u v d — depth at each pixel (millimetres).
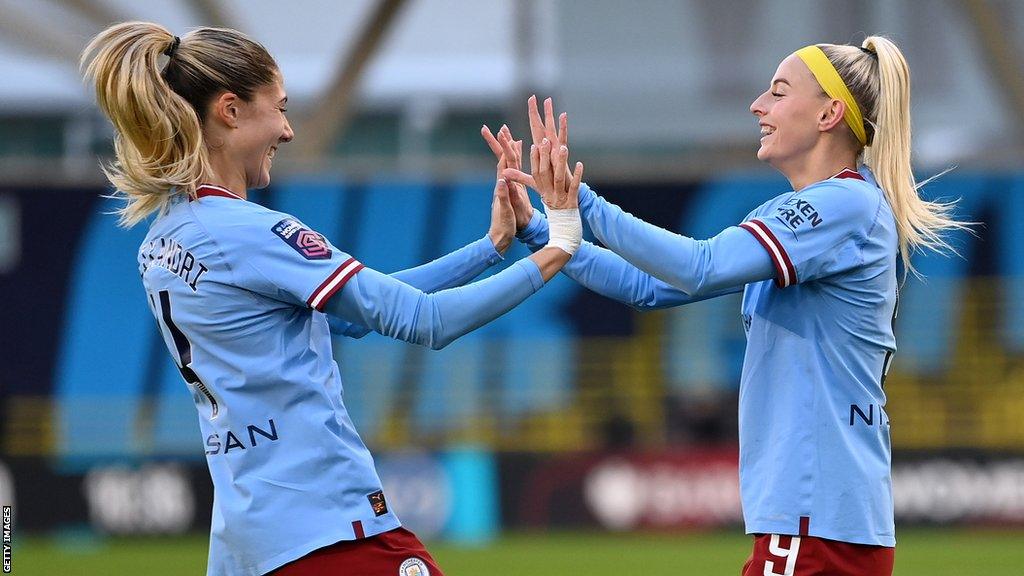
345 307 11383
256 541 11188
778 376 12492
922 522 44469
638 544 42781
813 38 54906
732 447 46344
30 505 45406
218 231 11375
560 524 45156
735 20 54969
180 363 11758
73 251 47344
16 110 61219
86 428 47156
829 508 12031
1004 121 54156
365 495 11414
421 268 13688
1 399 47000
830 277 12422
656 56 54938
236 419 11312
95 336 47344
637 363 48844
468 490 45250
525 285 12062
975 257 48125
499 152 13930
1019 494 44312
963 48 54188
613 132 54906
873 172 13086
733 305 48719
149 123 11422
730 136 54688
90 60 12797
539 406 49031
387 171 48594
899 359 48750
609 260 14227
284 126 12055
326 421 11391
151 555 40688
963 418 48250
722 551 40625
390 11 48438
